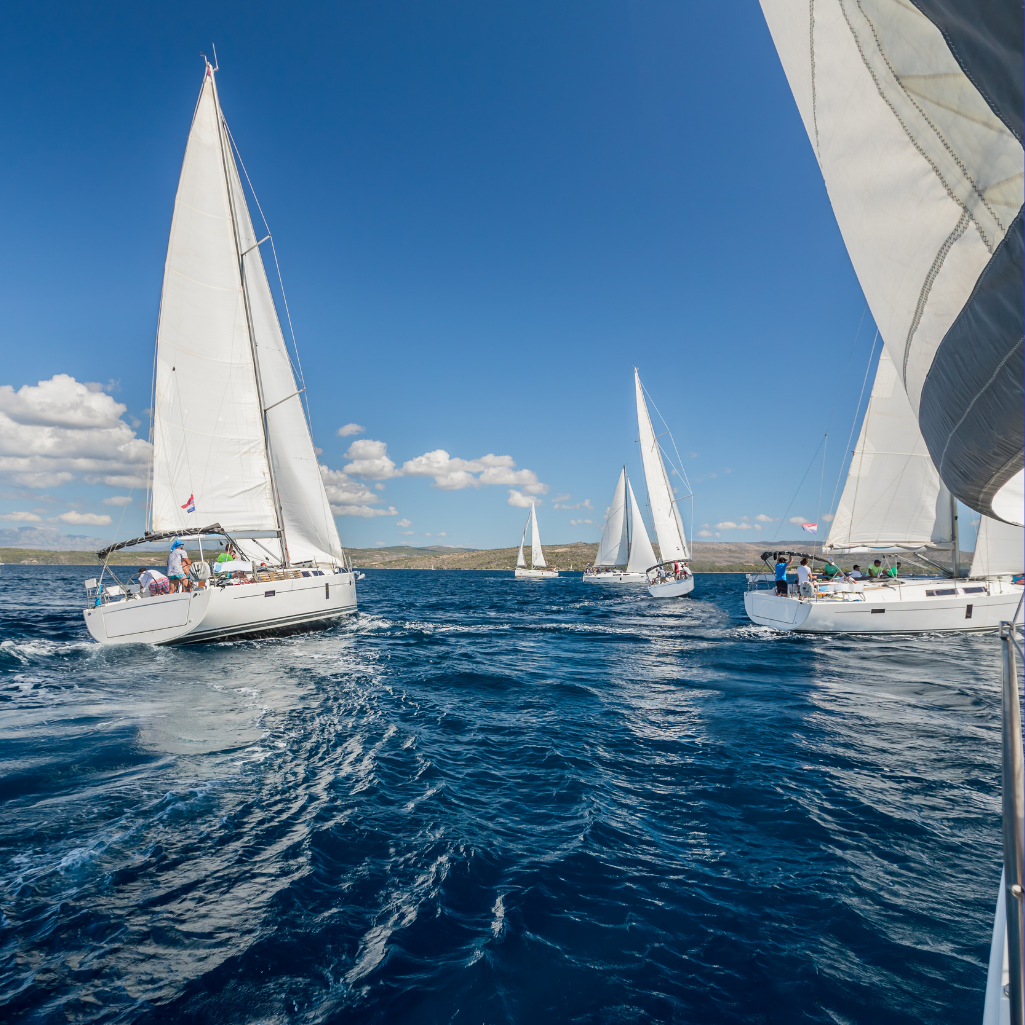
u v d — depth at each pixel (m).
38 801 5.02
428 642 16.27
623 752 6.74
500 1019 2.69
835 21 2.05
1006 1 1.14
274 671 11.45
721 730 7.63
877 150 2.08
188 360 15.87
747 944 3.27
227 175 16.70
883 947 3.24
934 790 5.53
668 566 38.50
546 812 5.09
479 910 3.60
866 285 2.39
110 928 3.31
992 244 1.83
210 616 13.91
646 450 37.66
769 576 19.70
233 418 16.55
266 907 3.57
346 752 6.62
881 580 17.41
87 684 10.09
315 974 2.99
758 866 4.15
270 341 17.94
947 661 12.78
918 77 1.84
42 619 21.08
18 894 3.62
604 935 3.35
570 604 32.47
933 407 2.14
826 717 8.23
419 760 6.40
